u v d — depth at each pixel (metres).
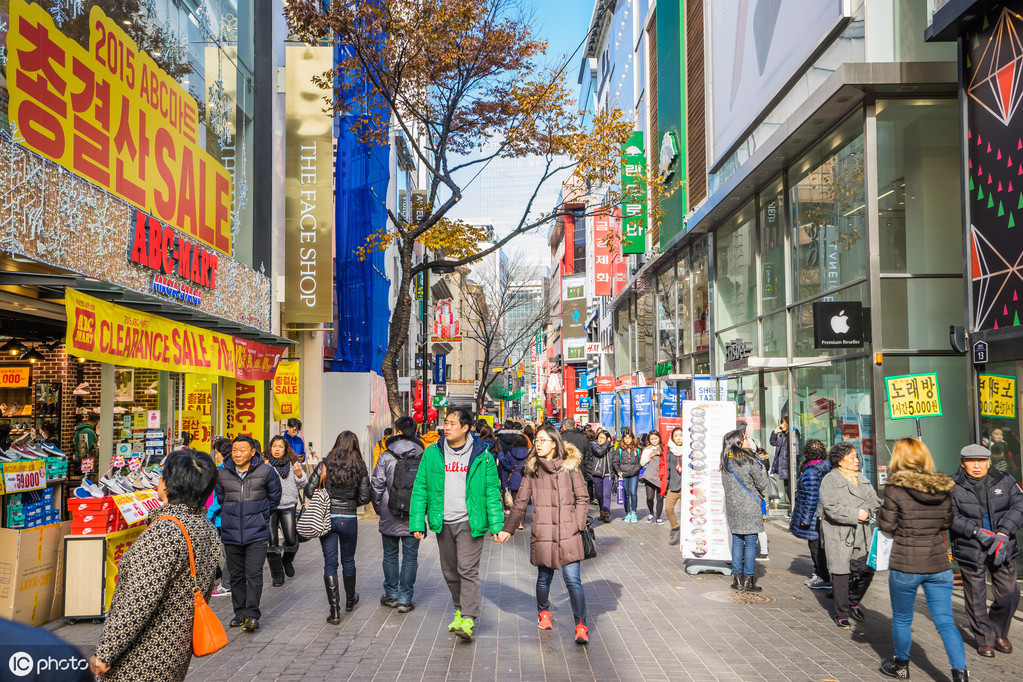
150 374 13.42
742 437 9.80
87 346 8.16
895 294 12.51
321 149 18.25
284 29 18.81
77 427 13.75
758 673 6.22
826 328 12.66
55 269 8.12
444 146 18.09
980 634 6.86
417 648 6.97
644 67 31.95
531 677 6.10
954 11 9.70
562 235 64.88
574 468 7.47
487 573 10.94
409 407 39.47
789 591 9.52
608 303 45.78
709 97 21.47
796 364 16.09
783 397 17.02
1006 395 8.95
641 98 32.94
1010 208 8.96
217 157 14.04
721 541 10.75
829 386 14.42
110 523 8.20
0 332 11.59
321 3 16.39
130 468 9.55
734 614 8.33
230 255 14.60
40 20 8.41
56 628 7.65
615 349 43.34
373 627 7.76
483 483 7.39
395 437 8.81
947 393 12.39
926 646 7.09
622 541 14.06
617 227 33.25
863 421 12.89
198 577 3.74
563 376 59.97
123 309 9.04
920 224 12.66
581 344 58.62
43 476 8.22
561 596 9.31
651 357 32.50
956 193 12.73
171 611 3.62
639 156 29.55
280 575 9.90
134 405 12.81
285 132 18.25
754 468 9.69
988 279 9.37
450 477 7.47
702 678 6.09
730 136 19.38
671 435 14.43
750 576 9.58
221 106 14.32
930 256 12.61
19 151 7.75
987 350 9.20
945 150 12.81
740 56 18.50
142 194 10.91
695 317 25.05
